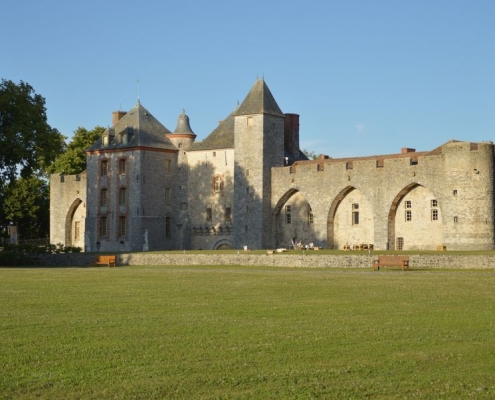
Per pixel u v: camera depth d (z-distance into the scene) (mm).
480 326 22078
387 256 49906
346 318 23688
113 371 16797
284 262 56125
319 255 54844
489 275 42719
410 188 69312
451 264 50625
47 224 104438
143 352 18547
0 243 85188
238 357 18031
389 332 21062
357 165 72125
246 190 78125
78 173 100750
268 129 78000
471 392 15234
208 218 82750
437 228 67812
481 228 64188
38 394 15180
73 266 63031
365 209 72438
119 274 45656
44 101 68688
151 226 83312
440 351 18609
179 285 36000
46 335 20672
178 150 85688
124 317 23922
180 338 20234
